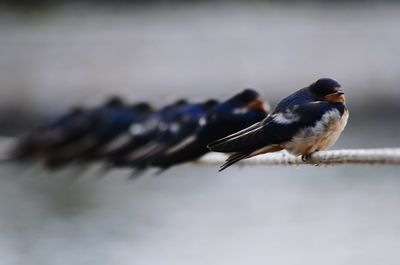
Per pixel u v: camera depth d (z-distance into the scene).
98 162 14.37
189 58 36.22
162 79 34.53
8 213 19.83
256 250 16.94
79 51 36.97
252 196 21.16
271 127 7.91
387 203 20.08
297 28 39.31
